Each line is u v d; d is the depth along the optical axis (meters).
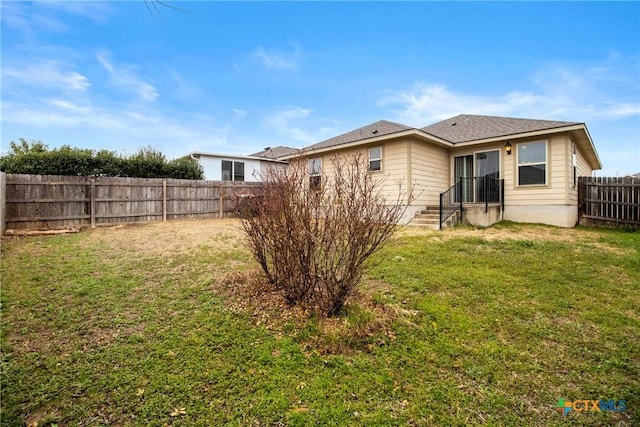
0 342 3.09
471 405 2.36
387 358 2.91
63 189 9.71
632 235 8.65
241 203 4.55
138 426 2.17
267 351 3.00
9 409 2.28
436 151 12.36
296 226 3.65
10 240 7.54
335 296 3.54
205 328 3.41
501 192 11.43
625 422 2.22
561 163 10.27
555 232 9.09
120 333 3.32
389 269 5.34
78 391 2.48
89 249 6.64
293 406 2.34
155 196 11.60
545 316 3.73
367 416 2.25
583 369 2.78
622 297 4.28
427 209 11.70
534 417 2.26
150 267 5.41
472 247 6.98
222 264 5.61
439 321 3.58
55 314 3.68
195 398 2.41
